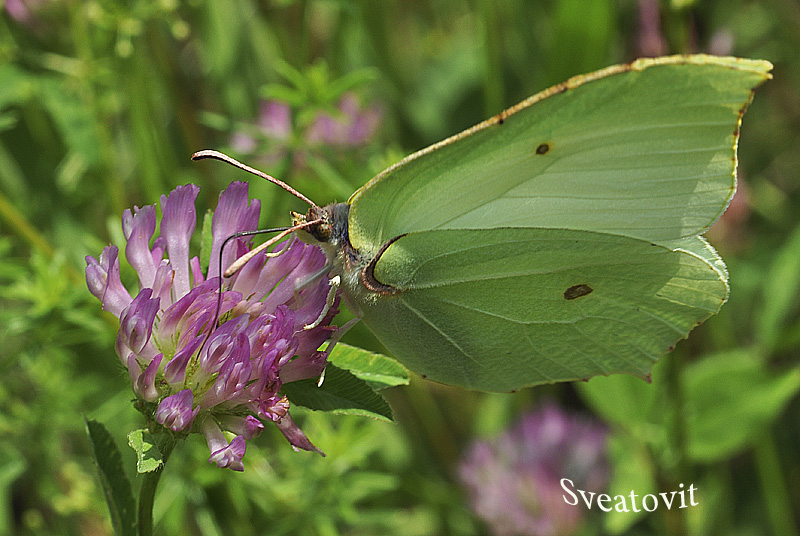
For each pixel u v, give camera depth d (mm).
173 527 210
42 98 221
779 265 238
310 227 180
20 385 222
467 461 241
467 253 189
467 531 238
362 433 214
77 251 229
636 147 185
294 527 213
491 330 193
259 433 174
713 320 241
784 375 232
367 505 240
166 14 223
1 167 232
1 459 204
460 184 186
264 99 234
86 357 225
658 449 229
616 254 190
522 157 186
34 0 221
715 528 239
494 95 240
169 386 175
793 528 241
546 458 237
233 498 214
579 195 188
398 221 185
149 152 226
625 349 195
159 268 177
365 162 234
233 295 177
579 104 183
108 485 174
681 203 187
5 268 211
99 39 225
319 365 177
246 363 173
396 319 190
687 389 234
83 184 229
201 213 227
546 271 191
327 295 178
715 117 183
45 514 226
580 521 235
